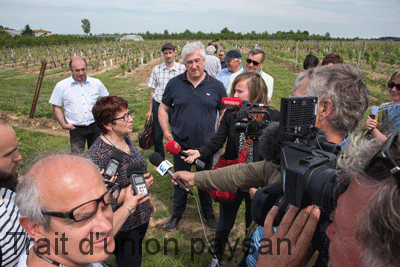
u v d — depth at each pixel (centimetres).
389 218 48
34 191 92
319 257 86
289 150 92
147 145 504
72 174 94
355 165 59
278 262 84
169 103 351
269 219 94
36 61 3638
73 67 430
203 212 364
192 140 332
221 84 334
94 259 100
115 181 202
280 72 2097
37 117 1005
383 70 2109
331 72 123
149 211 229
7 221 141
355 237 59
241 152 217
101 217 100
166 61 489
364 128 293
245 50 5284
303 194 79
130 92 1541
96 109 219
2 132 144
